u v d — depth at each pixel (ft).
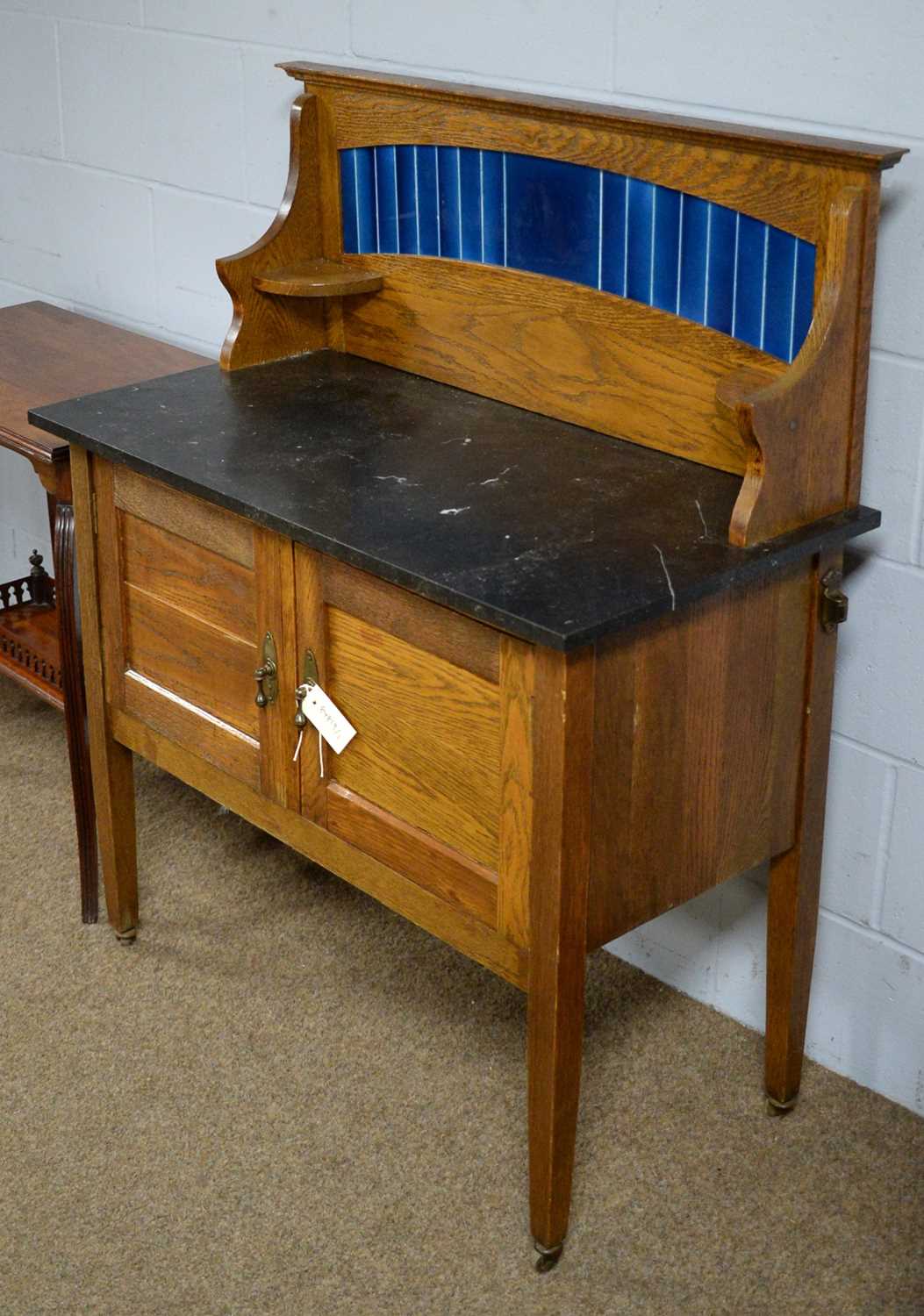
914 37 5.33
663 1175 6.38
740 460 5.90
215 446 6.22
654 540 5.37
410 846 5.80
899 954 6.57
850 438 5.54
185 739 6.72
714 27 5.87
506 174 6.33
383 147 6.77
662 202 5.87
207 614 6.34
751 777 5.82
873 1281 5.88
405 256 6.86
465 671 5.28
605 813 5.26
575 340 6.33
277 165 7.86
